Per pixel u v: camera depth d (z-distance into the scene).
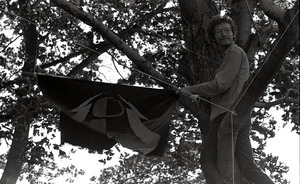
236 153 5.49
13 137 11.47
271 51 4.74
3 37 11.38
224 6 9.81
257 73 4.89
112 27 11.73
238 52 5.39
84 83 5.72
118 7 11.69
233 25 5.69
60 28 11.48
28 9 10.98
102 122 5.64
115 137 5.63
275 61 4.75
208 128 6.01
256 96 5.00
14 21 12.06
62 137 5.62
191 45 7.09
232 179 5.31
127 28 11.58
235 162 5.55
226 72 5.30
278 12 5.00
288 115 10.30
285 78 9.00
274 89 9.59
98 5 11.83
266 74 4.84
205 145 5.38
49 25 11.47
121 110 5.70
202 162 5.37
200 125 6.10
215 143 5.35
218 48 6.91
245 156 5.43
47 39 12.09
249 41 7.11
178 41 11.46
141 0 11.84
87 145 5.62
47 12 11.62
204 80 6.83
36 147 11.59
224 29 5.62
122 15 11.80
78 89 5.70
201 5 7.24
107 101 5.70
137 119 5.68
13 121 10.71
